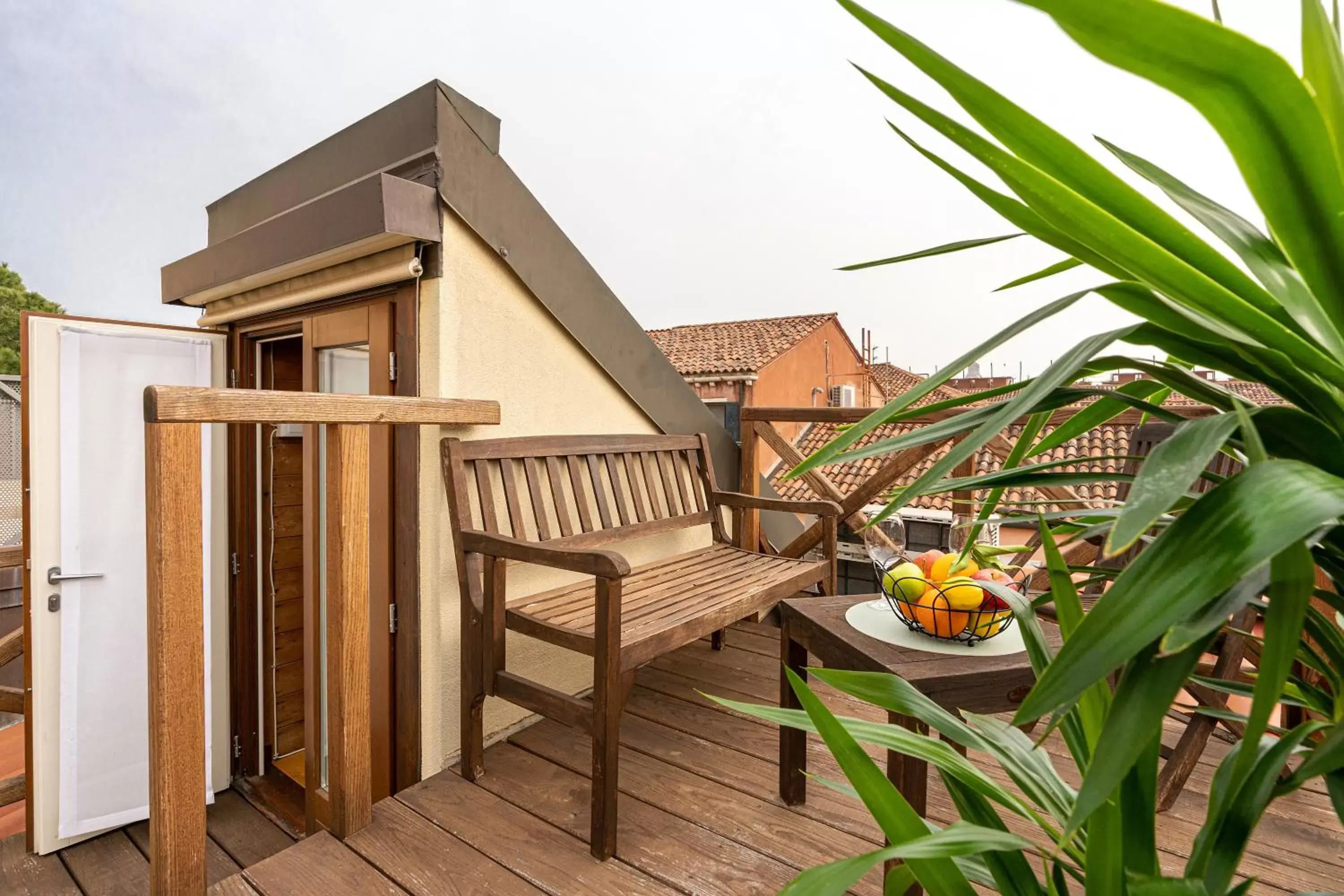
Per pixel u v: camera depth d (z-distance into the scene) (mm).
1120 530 321
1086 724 639
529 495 2223
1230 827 481
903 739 694
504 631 1817
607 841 1467
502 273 2160
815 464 606
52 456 2268
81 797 2311
